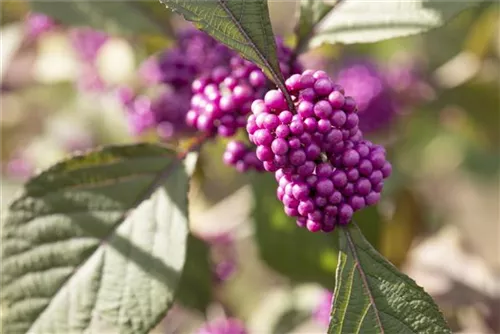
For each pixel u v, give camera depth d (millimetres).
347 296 261
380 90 402
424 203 464
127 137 469
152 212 282
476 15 431
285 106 256
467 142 551
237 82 274
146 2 332
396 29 288
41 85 510
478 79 449
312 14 294
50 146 493
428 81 460
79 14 331
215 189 448
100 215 281
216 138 300
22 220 278
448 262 428
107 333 272
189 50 309
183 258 276
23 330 272
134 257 277
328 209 257
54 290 275
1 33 401
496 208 674
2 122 536
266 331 442
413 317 260
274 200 331
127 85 402
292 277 336
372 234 322
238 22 259
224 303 390
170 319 436
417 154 518
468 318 413
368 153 259
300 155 252
